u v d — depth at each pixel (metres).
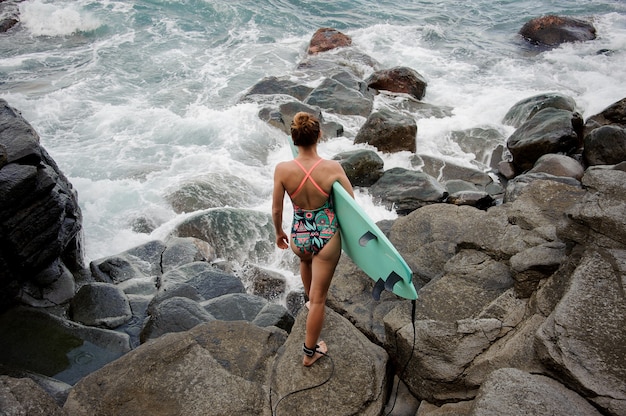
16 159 5.80
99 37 16.41
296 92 13.36
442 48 17.06
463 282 4.98
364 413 3.89
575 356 3.59
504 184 10.25
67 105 12.23
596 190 4.83
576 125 10.30
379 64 15.73
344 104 12.66
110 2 18.48
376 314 5.03
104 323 6.04
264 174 10.29
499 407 3.30
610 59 15.45
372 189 9.67
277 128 11.61
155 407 3.89
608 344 3.64
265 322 5.72
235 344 4.47
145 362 4.21
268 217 8.70
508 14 20.08
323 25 18.92
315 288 3.87
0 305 5.99
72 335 5.75
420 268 5.58
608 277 4.06
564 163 9.12
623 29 17.64
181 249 7.60
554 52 16.22
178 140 11.14
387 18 19.86
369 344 4.44
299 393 3.95
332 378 4.04
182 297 6.03
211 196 9.28
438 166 10.55
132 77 14.10
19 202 5.73
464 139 11.53
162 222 8.66
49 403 3.55
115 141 10.95
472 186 9.95
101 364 5.46
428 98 13.76
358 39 17.62
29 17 16.83
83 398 3.97
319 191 3.74
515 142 10.29
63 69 14.20
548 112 10.45
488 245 5.25
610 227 4.35
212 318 5.81
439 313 4.68
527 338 4.12
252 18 18.69
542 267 4.54
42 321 5.89
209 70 14.85
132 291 6.69
